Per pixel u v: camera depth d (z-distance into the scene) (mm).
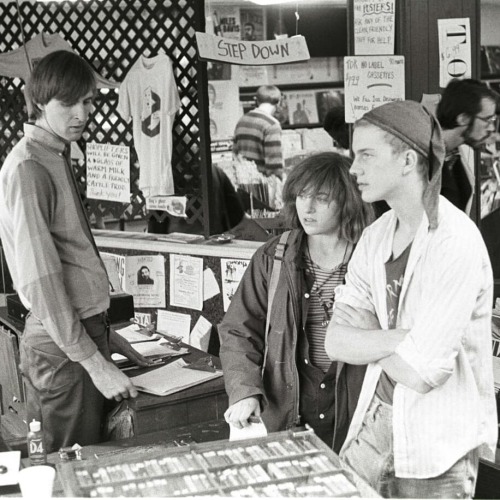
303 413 2680
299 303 2625
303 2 7711
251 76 7480
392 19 4344
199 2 4965
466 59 4414
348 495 1855
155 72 5109
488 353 2107
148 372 3381
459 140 4051
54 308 2967
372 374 2213
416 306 2062
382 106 2045
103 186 5574
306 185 2502
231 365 2672
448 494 2072
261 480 1925
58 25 5582
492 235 4629
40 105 3006
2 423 4262
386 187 2041
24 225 2936
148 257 5266
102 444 2844
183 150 5258
